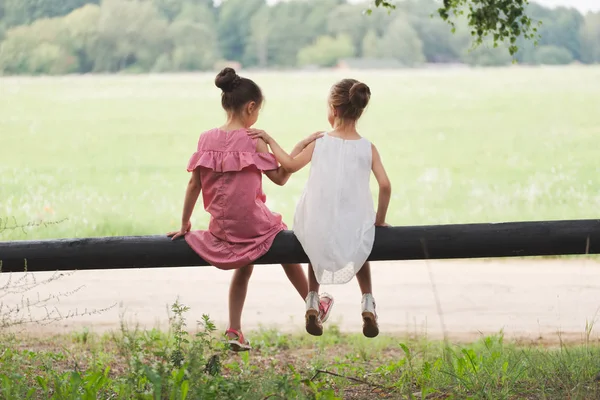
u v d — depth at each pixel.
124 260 6.49
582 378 6.05
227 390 5.48
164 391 5.45
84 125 38.03
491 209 21.39
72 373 5.83
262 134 6.59
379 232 6.48
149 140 34.88
